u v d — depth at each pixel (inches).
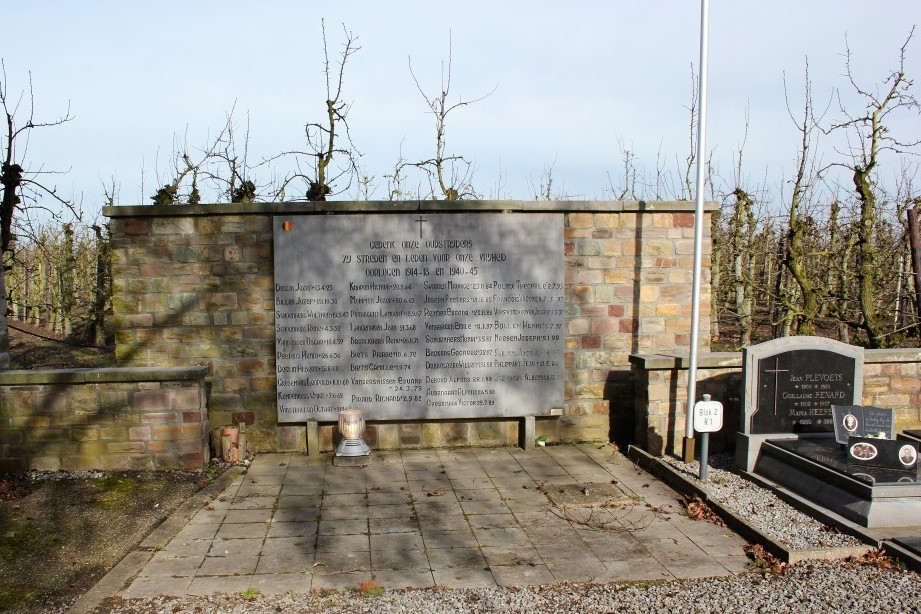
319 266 302.7
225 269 303.9
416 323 307.3
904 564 190.1
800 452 248.8
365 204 300.8
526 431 313.1
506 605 169.9
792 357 269.0
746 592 176.9
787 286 708.7
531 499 249.0
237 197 516.7
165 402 277.4
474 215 305.9
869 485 212.7
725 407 301.4
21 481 265.0
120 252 301.1
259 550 203.5
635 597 174.7
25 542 207.6
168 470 278.5
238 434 295.3
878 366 299.7
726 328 796.0
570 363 319.6
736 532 218.2
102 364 593.0
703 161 261.3
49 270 781.3
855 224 550.3
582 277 316.5
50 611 166.7
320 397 306.2
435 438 315.6
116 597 173.2
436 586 180.5
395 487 262.4
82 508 236.2
